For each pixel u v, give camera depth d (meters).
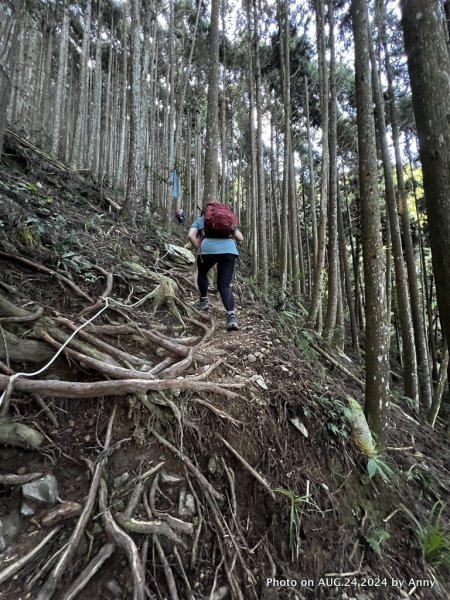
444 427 6.04
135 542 1.52
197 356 2.62
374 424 2.78
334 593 1.75
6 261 2.65
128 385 1.96
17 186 4.03
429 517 2.44
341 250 9.89
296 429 2.39
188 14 11.37
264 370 2.77
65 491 1.63
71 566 1.39
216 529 1.71
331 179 5.95
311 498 2.07
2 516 1.48
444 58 1.46
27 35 10.20
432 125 1.44
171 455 1.92
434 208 1.44
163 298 3.40
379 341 2.79
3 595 1.25
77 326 2.37
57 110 8.87
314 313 5.91
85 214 4.71
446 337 1.47
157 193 12.12
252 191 7.22
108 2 12.36
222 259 3.19
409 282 7.27
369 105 2.78
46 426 1.85
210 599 1.47
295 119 12.55
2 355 1.94
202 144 17.92
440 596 1.94
